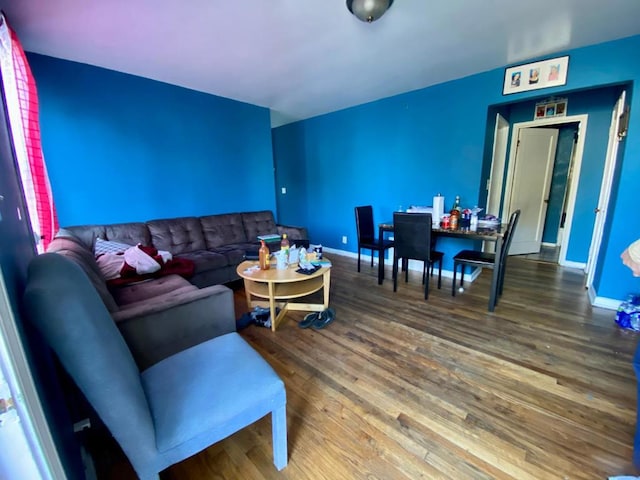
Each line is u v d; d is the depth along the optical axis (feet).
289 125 17.25
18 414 1.77
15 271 2.80
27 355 2.41
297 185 17.78
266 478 3.77
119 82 9.13
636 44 7.27
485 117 9.95
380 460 3.98
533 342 6.78
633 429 4.38
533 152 13.56
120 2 5.50
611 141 9.93
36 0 5.35
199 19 6.16
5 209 2.92
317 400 5.10
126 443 2.67
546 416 4.66
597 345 6.59
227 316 5.47
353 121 13.99
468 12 6.17
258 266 8.52
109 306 4.74
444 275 12.00
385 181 13.32
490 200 12.39
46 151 8.02
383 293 10.03
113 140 9.20
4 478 1.80
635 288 7.99
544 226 16.26
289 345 6.88
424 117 11.47
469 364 6.02
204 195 11.83
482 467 3.86
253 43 7.29
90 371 2.37
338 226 15.94
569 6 6.01
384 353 6.48
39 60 7.68
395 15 6.23
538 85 8.72
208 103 11.51
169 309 4.81
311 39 7.16
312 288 8.17
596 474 3.73
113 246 8.38
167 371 3.70
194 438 2.99
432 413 4.77
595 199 11.93
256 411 3.41
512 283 10.71
